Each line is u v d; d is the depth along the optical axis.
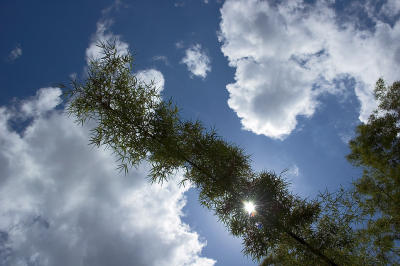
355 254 4.66
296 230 4.77
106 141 4.67
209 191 4.93
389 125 4.26
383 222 4.58
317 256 4.59
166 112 4.84
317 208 4.77
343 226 4.80
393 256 4.36
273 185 4.77
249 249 4.71
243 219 4.79
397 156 4.14
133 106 4.68
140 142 4.72
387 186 4.20
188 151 4.92
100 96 4.59
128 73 4.80
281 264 5.16
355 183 4.84
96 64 4.65
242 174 5.00
